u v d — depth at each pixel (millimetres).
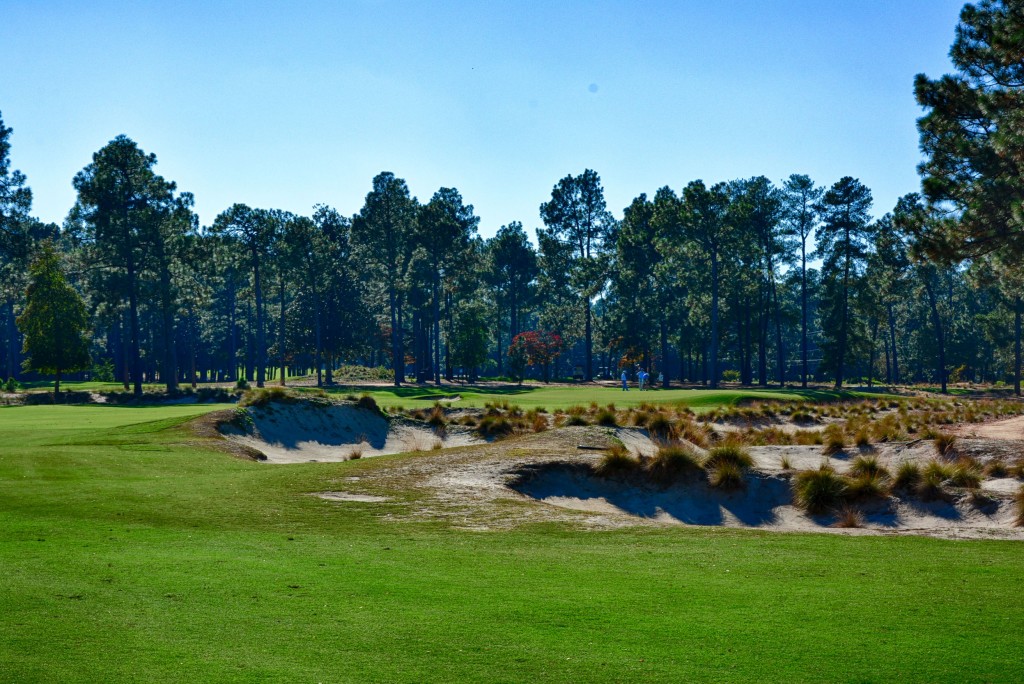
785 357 125875
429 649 6383
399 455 20891
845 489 16078
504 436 28328
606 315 91688
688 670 5980
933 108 29625
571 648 6426
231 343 100562
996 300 77625
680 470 17641
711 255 71625
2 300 71562
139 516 12297
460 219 98312
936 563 9680
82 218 66250
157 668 5906
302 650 6332
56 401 54844
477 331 89812
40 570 8688
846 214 71688
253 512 13039
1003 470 18531
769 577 8867
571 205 95062
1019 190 27922
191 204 67000
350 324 85875
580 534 11836
